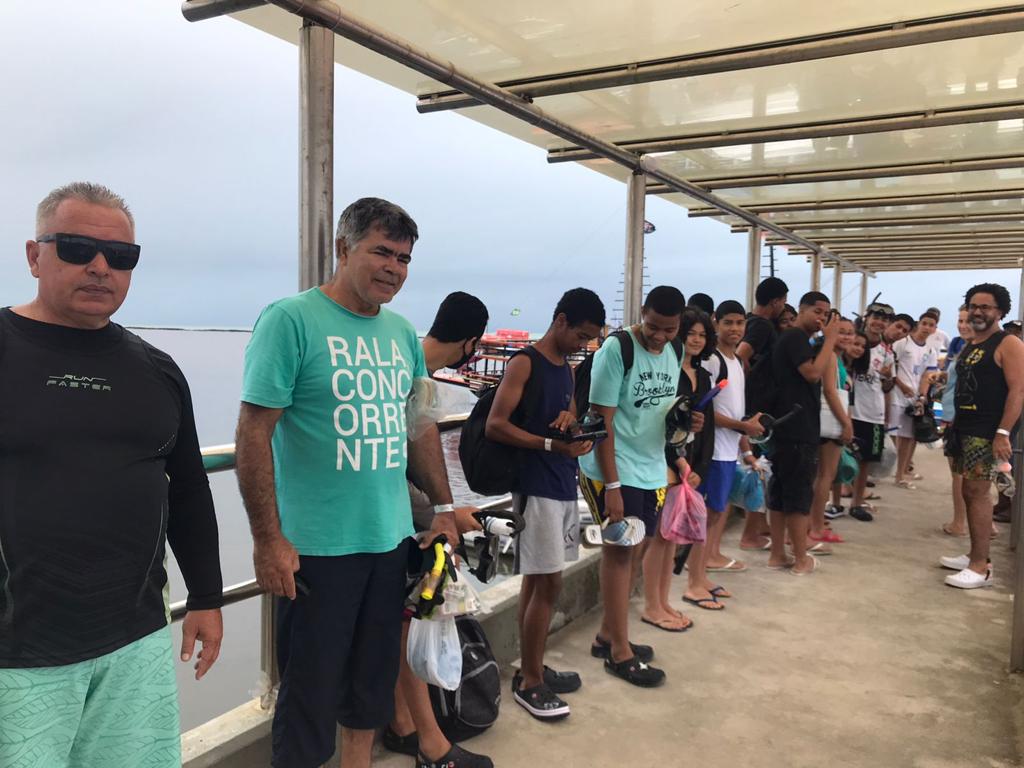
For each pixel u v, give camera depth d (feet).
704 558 12.94
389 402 6.17
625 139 13.32
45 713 4.20
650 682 9.72
